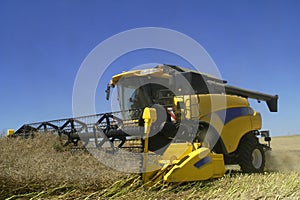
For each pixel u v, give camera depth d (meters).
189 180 6.89
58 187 6.35
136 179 6.70
